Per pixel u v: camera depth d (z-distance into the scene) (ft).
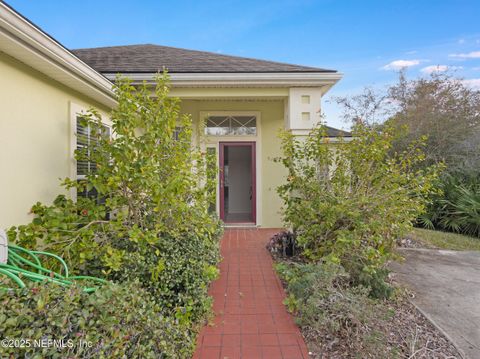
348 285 11.51
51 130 11.19
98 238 10.08
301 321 9.62
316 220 13.97
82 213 10.46
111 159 11.16
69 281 6.53
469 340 9.20
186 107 24.41
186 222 11.55
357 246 12.65
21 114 9.63
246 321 10.03
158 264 9.41
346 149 15.55
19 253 8.45
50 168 11.10
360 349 8.20
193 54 25.18
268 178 24.97
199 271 10.47
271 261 16.06
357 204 13.35
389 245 13.60
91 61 20.72
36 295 4.91
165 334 6.86
